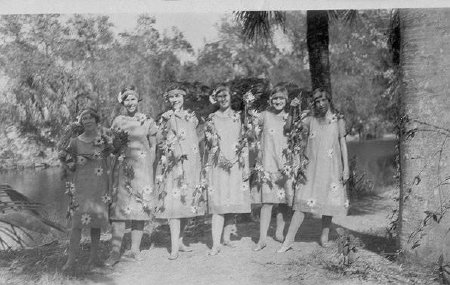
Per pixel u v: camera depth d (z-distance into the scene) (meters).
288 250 4.81
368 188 7.68
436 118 4.33
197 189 4.87
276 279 3.96
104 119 5.34
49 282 4.12
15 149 5.85
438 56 4.33
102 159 4.64
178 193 4.75
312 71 6.73
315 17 6.67
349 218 6.43
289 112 5.13
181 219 4.93
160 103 5.37
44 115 5.71
